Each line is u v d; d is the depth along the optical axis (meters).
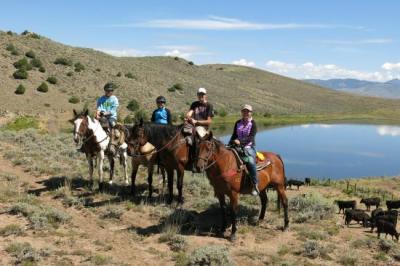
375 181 35.50
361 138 82.00
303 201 14.43
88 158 14.87
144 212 12.69
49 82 91.44
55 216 11.46
